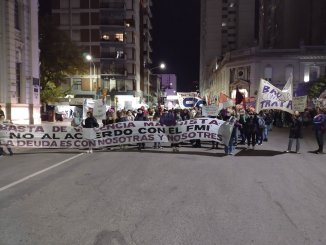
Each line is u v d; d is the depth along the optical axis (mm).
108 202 7172
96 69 61594
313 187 8672
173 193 7898
